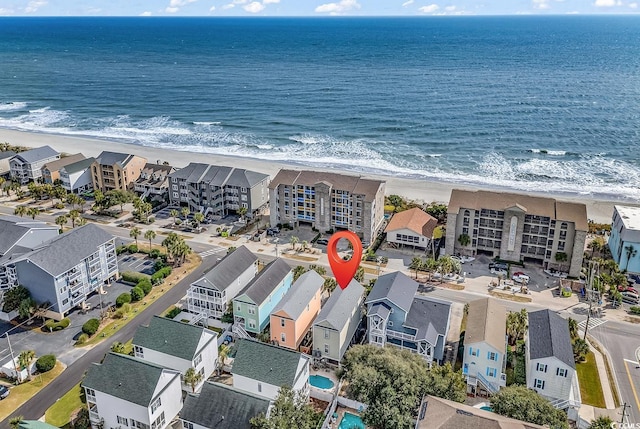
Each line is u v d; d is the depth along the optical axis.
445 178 161.75
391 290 78.75
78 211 134.88
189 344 71.25
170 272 103.62
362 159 179.12
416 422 58.50
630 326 86.94
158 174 143.38
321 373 76.12
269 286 87.00
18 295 86.31
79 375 75.19
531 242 105.25
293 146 194.50
